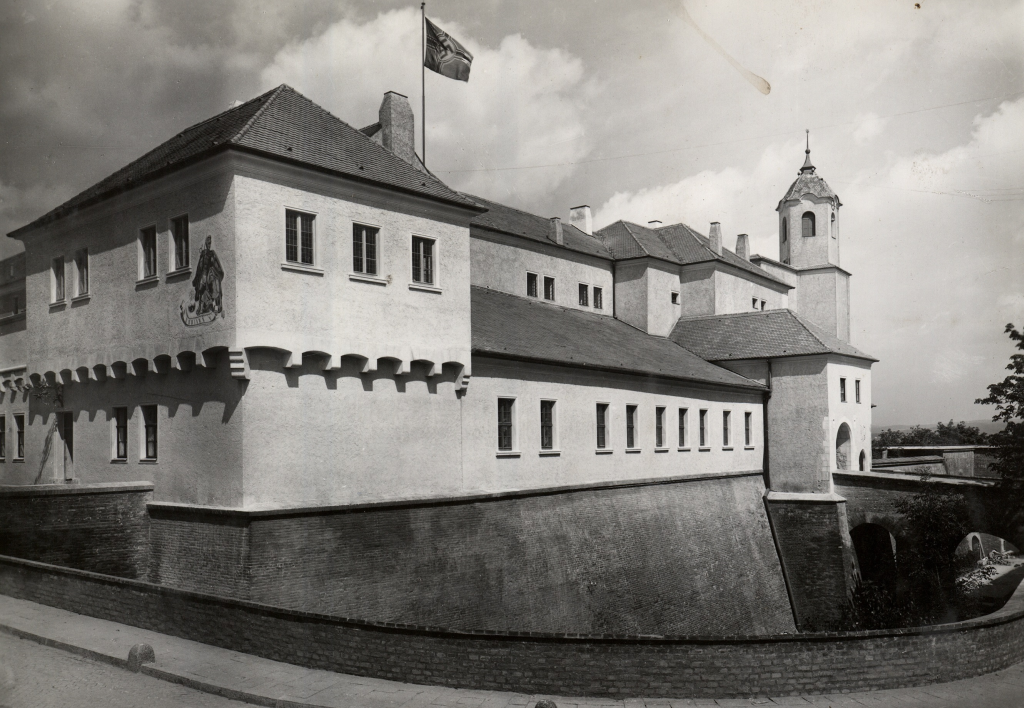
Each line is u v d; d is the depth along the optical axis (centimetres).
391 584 2233
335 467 2153
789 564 4128
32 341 2658
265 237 2008
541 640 1364
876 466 4828
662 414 3628
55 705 1314
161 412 2209
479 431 2622
